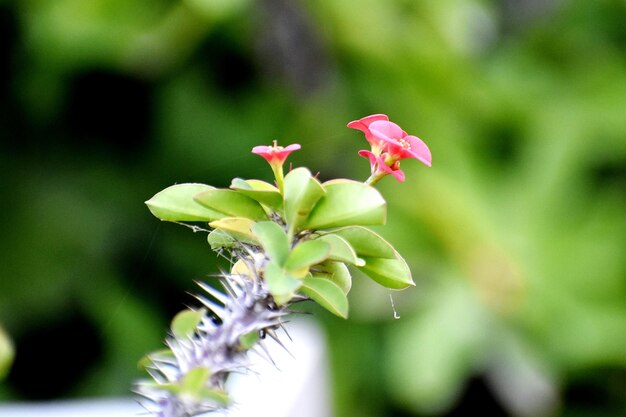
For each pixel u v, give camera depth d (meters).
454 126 2.16
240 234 0.74
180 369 0.71
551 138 2.17
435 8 2.18
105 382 2.19
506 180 2.18
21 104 2.21
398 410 2.20
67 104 2.24
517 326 2.06
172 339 0.73
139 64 2.11
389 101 2.13
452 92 2.14
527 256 2.10
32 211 2.23
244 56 2.18
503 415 2.39
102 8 2.03
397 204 2.09
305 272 0.71
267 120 2.21
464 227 2.05
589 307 2.09
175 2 2.04
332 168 2.19
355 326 2.18
